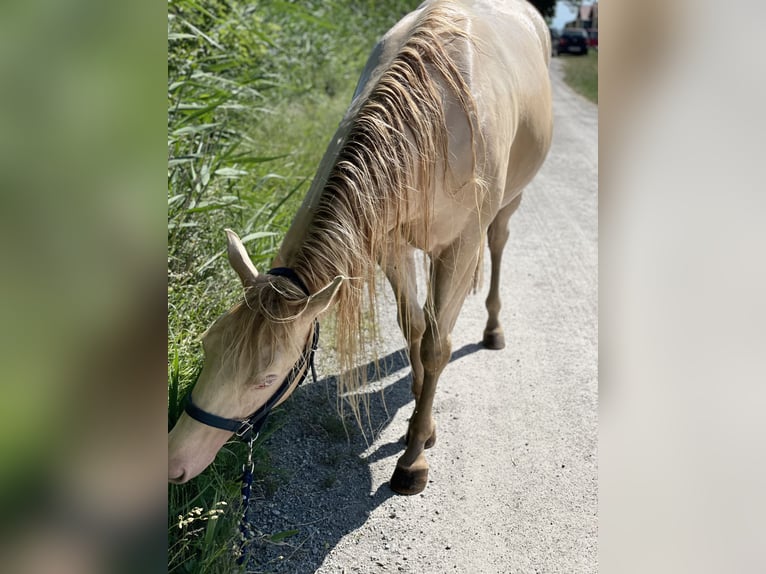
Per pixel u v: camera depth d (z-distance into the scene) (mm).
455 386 2967
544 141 2793
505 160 2188
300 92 6117
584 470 2453
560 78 14469
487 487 2359
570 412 2795
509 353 3252
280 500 2260
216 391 1627
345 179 1694
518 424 2711
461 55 2051
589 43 19969
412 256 2395
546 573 2002
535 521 2207
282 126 5227
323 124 5664
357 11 8852
